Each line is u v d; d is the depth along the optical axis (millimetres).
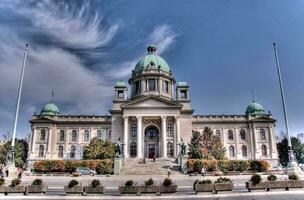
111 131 70125
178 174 45188
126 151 64000
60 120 77875
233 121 78125
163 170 47594
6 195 23500
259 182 24797
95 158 54281
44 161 48656
